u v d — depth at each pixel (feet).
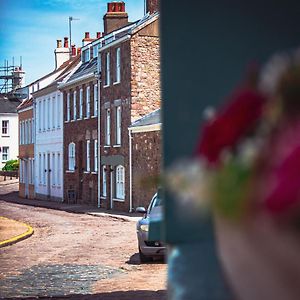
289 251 7.55
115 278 45.60
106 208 134.62
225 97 11.96
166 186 10.40
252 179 8.04
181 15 12.16
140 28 125.39
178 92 12.09
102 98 138.51
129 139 122.93
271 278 7.81
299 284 7.61
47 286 42.78
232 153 8.67
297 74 8.29
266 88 8.68
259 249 7.84
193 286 11.05
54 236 82.94
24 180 206.90
